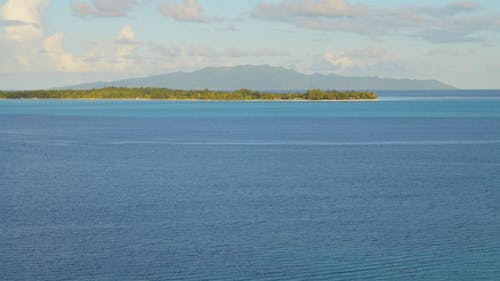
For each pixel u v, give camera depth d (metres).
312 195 58.47
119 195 58.56
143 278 35.59
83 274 36.19
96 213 50.59
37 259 38.69
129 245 41.47
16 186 64.19
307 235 43.88
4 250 40.38
